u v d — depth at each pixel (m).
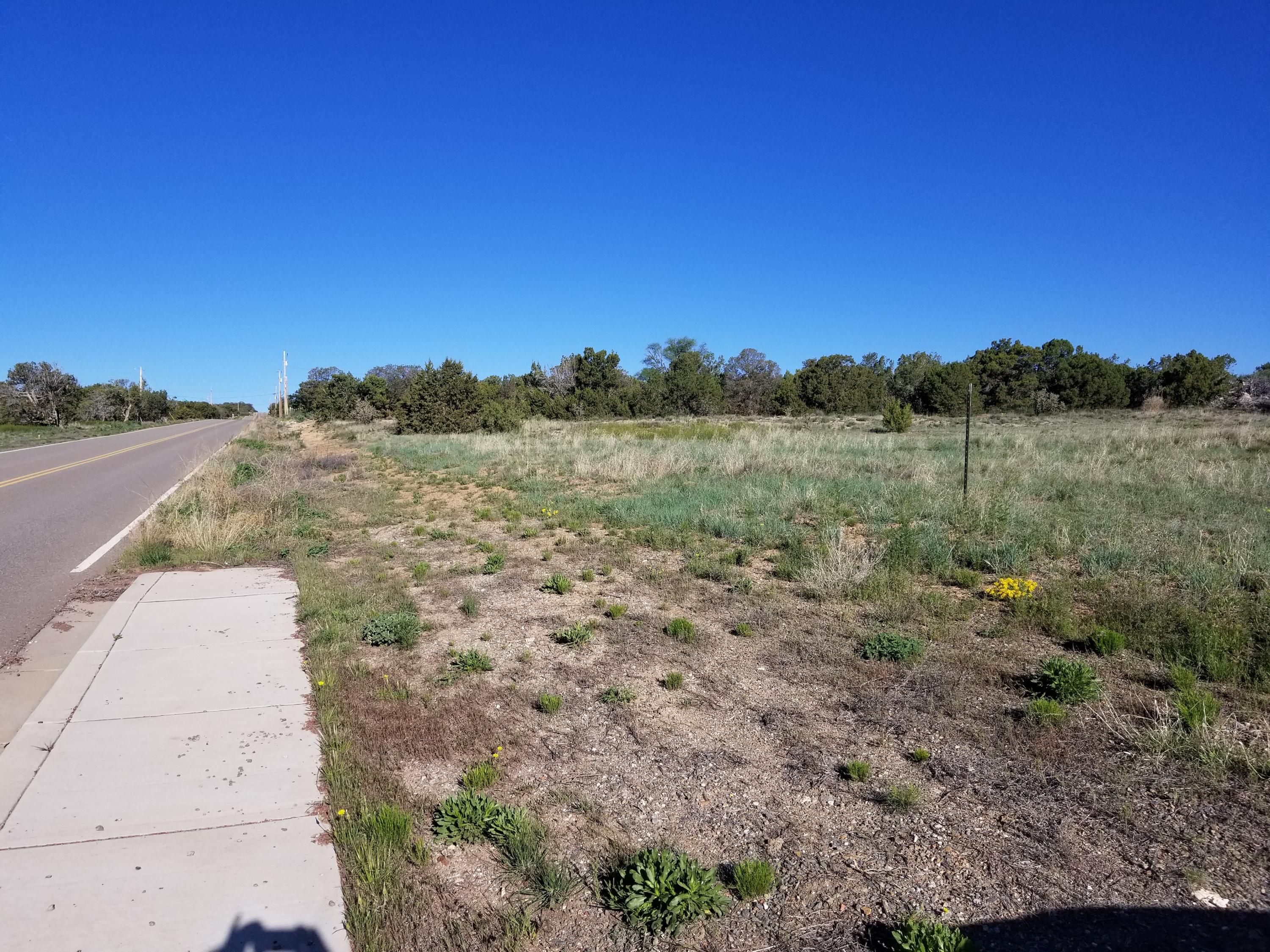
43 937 2.61
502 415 35.34
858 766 3.84
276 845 3.20
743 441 24.69
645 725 4.48
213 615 6.56
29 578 8.03
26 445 34.34
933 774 3.89
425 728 4.39
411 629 5.96
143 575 8.13
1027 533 9.17
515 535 10.52
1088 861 3.13
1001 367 64.25
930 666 5.37
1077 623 6.16
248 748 4.07
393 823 3.26
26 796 3.54
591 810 3.56
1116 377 54.47
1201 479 13.23
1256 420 33.12
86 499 15.02
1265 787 3.67
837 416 51.44
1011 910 2.83
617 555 9.11
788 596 7.25
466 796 3.46
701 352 86.88
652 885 2.85
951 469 15.52
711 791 3.74
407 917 2.79
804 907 2.88
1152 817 3.45
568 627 6.07
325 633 5.94
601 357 60.91
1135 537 8.91
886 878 3.04
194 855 3.11
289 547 9.55
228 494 11.89
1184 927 2.72
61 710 4.54
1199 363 49.44
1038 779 3.82
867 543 9.29
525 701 4.83
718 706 4.76
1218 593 6.41
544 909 2.89
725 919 2.82
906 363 76.25
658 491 13.63
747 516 11.10
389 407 57.41
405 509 13.04
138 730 4.27
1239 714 4.46
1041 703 4.50
